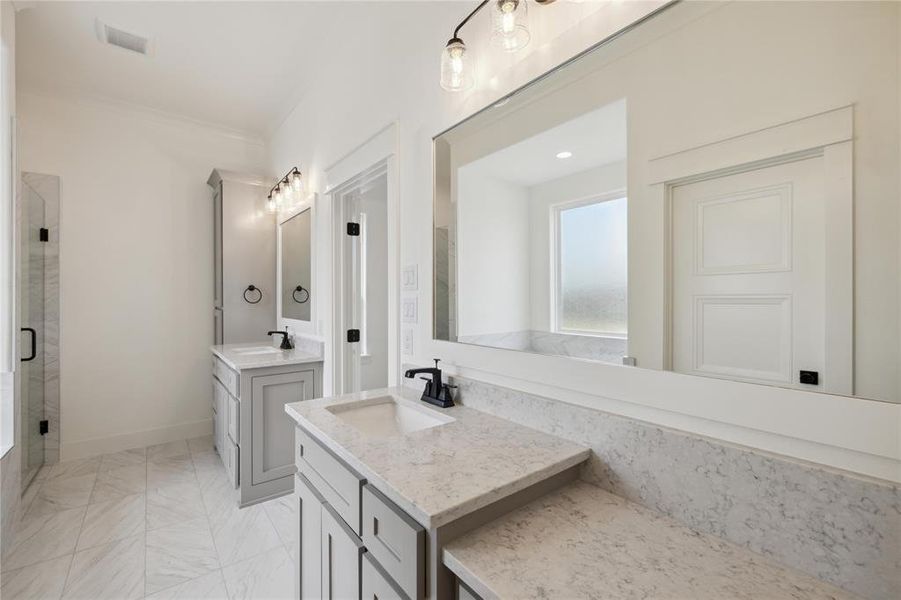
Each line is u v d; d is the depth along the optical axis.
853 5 0.64
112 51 2.42
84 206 2.99
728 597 0.61
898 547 0.60
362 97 2.09
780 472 0.70
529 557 0.70
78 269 2.96
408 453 0.98
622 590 0.62
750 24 0.75
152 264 3.25
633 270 0.94
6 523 1.78
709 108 0.81
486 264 1.34
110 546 1.91
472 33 1.38
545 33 1.14
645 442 0.89
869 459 0.63
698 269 0.83
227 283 3.22
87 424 2.99
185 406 3.39
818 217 0.67
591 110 1.03
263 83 2.78
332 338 2.46
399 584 0.81
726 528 0.76
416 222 1.70
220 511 2.24
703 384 0.82
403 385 1.77
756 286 0.74
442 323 1.55
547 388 1.15
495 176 1.30
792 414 0.70
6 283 1.87
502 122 1.28
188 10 2.08
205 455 3.01
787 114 0.71
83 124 2.99
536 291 1.17
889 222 0.61
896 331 0.61
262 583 1.68
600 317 1.01
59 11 2.07
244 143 3.66
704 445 0.80
